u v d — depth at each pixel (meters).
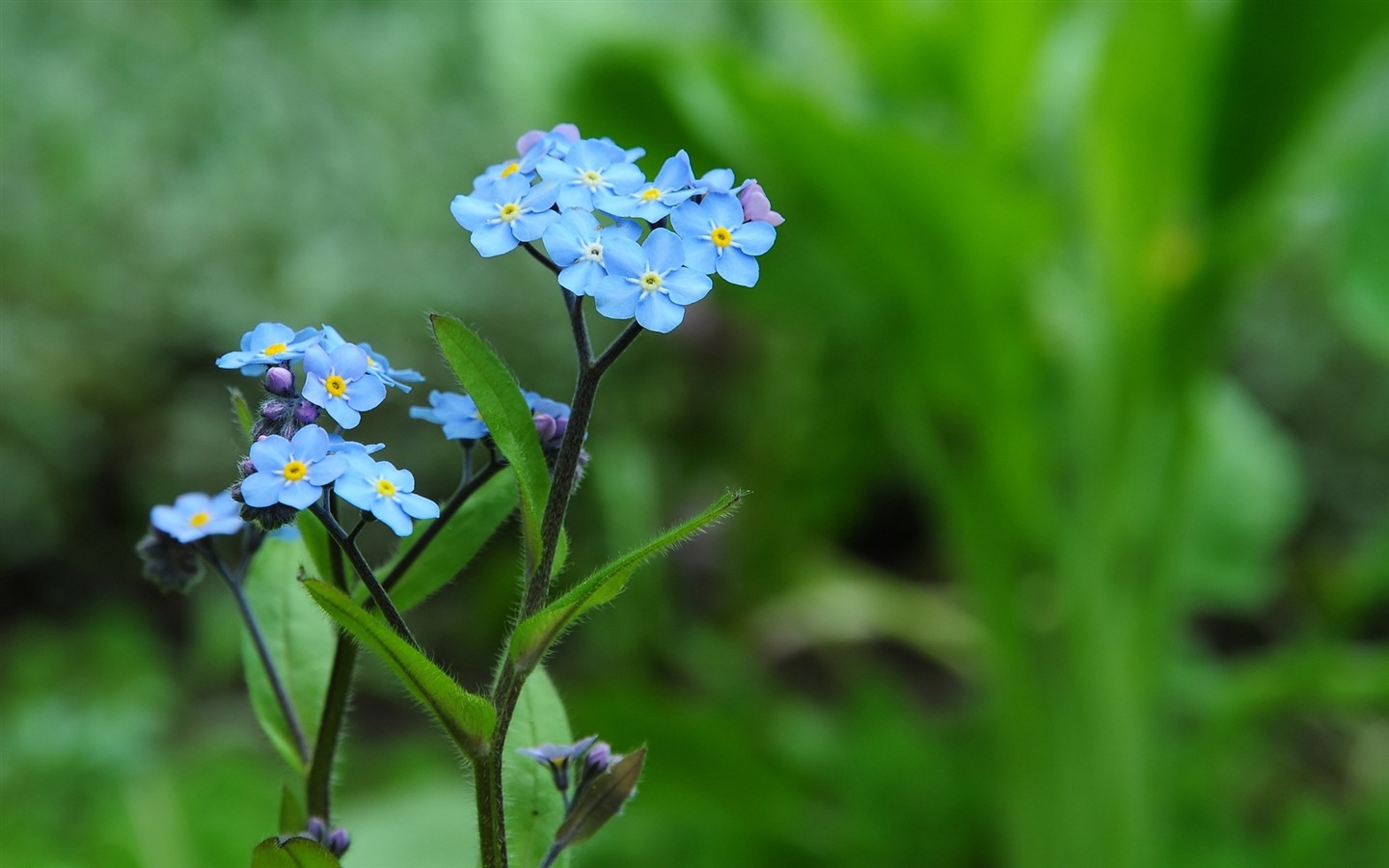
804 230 0.46
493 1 0.48
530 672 0.20
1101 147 0.44
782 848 0.50
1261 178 0.44
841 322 0.48
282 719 0.22
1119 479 0.45
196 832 0.47
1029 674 0.46
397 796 0.51
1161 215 0.44
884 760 0.52
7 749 0.47
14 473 0.71
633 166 0.20
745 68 0.41
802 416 0.70
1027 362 0.45
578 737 0.49
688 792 0.50
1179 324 0.44
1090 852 0.45
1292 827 0.50
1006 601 0.47
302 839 0.19
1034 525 0.46
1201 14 0.42
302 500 0.19
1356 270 0.46
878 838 0.50
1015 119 0.47
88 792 0.46
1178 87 0.42
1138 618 0.46
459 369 0.20
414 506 0.19
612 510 0.61
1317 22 0.42
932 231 0.42
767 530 0.69
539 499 0.20
